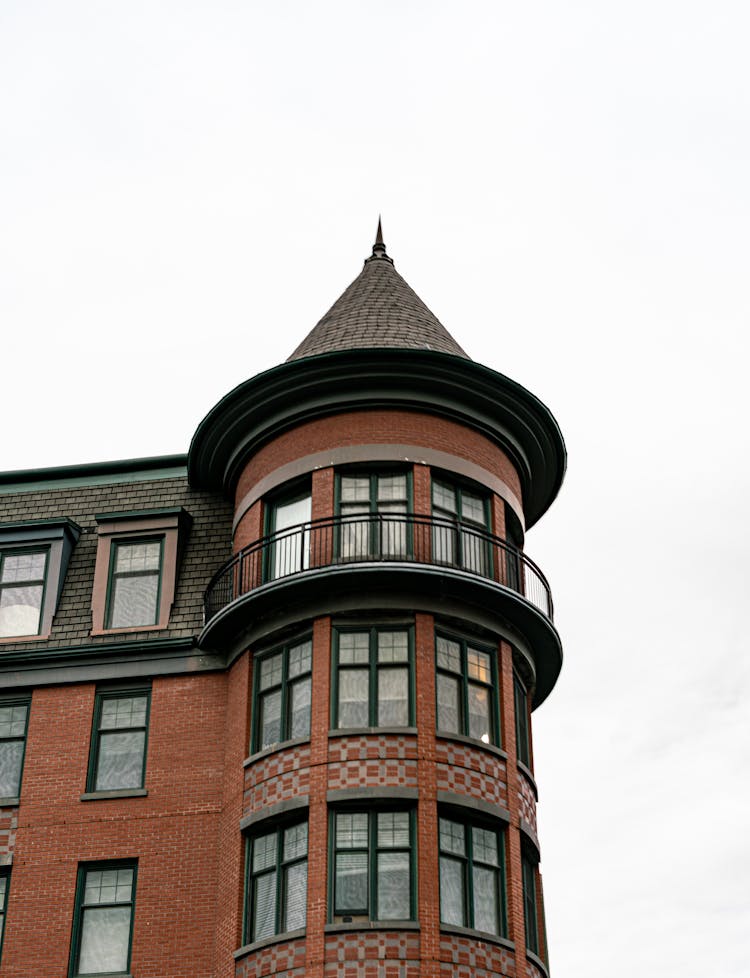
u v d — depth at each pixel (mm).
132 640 29234
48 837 27375
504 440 30078
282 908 24625
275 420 29516
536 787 28047
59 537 31156
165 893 26391
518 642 28094
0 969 26141
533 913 26766
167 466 32719
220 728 28062
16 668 29500
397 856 24438
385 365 28703
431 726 25438
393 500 28062
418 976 23109
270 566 28375
